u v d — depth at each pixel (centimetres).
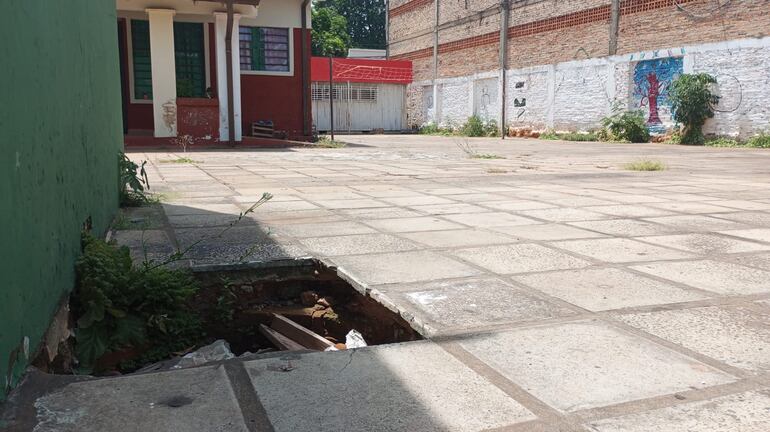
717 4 1695
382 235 400
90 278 251
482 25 2631
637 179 797
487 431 156
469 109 2758
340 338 304
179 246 357
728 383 183
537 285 285
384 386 182
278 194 615
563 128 2267
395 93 3077
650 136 1941
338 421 161
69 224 253
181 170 888
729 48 1675
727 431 155
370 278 293
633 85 1984
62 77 255
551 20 2275
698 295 271
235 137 1439
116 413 165
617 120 2003
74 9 295
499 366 196
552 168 973
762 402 171
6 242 162
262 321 308
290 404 170
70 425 158
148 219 456
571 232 418
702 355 204
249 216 474
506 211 511
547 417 163
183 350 276
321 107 2923
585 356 203
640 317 241
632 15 1955
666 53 1852
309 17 1620
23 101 186
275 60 1609
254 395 176
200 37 1548
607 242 384
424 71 3084
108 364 258
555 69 2277
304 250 349
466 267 317
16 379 173
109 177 430
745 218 480
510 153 1390
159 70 1362
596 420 161
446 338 219
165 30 1350
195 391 179
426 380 186
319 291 328
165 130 1388
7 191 163
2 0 168
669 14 1834
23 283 178
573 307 254
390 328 270
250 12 1385
